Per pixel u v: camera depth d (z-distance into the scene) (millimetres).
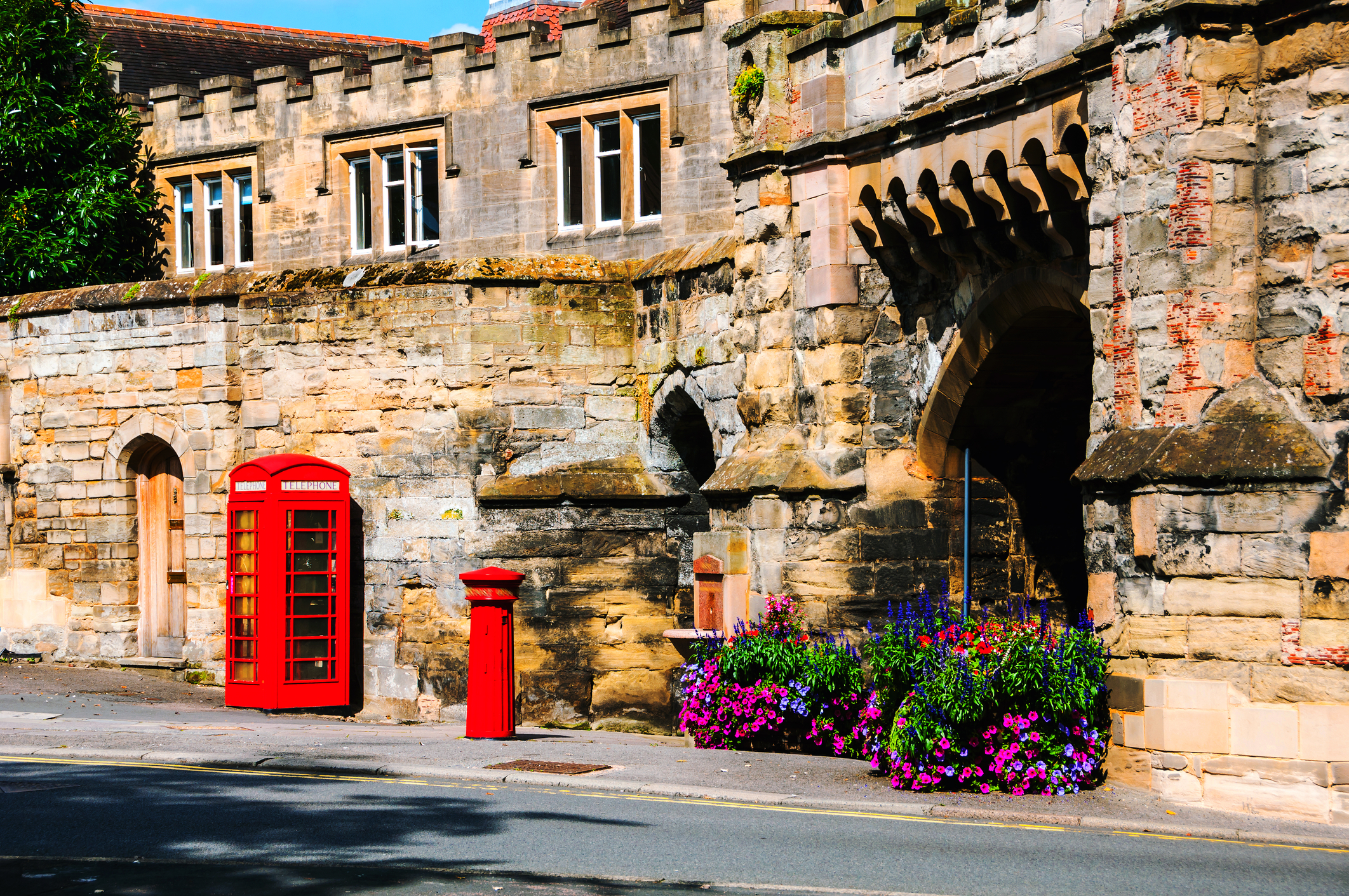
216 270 27234
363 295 17812
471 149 24516
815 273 14203
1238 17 10094
